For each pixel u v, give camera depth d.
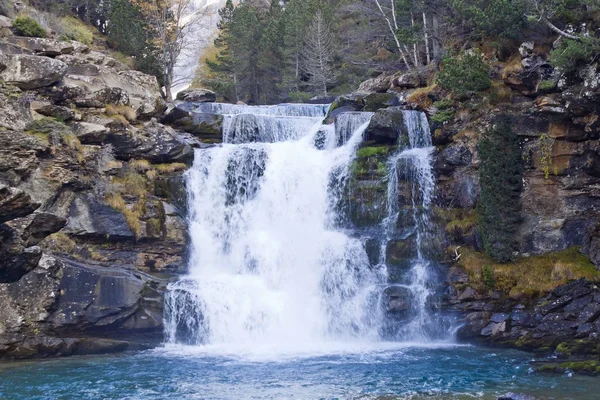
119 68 35.19
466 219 27.47
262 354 21.94
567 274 24.31
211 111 39.06
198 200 29.33
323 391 16.25
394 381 17.36
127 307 23.28
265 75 61.16
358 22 57.94
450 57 30.47
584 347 21.47
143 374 18.55
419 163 29.00
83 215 25.81
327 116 35.75
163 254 27.56
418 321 25.36
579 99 24.95
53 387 16.98
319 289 26.83
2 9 38.50
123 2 52.84
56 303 22.58
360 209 28.55
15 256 14.66
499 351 22.47
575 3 26.11
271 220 29.31
